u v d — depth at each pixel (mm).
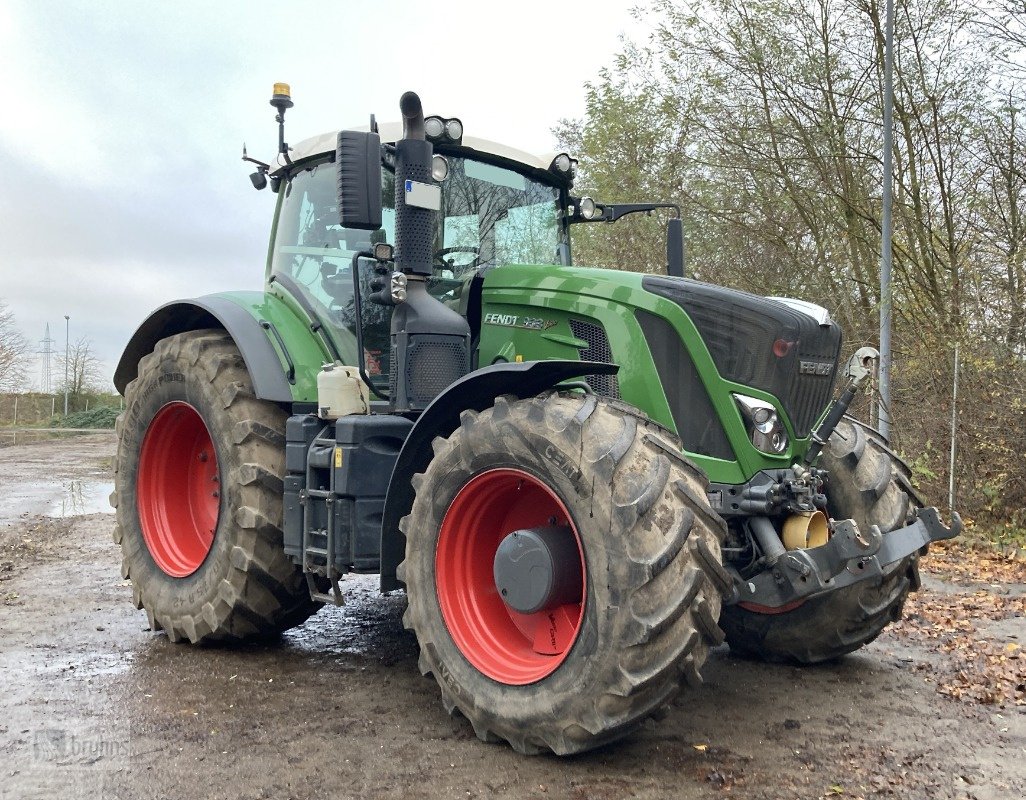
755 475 3588
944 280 10438
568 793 2885
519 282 4258
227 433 4500
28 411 41844
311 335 4707
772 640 4344
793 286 12781
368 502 3900
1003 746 3305
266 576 4379
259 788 2922
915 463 8828
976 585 6367
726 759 3174
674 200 13656
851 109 11602
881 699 3861
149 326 5402
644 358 3762
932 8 10648
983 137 10484
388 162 4316
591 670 2986
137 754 3193
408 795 2871
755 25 12094
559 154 5027
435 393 4062
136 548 5055
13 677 4098
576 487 3098
